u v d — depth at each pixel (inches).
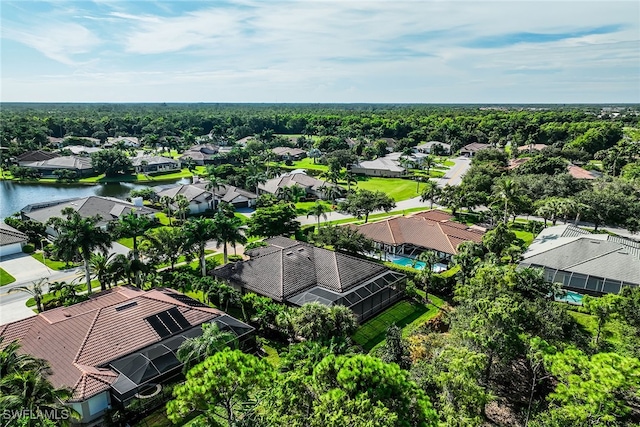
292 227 3154.5
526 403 1421.0
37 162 5984.3
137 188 5349.4
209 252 2989.7
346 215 4037.9
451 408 1079.6
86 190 5201.8
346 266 2235.5
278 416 986.7
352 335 1904.5
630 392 1163.9
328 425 848.3
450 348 1301.7
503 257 2650.1
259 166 6274.6
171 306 1784.0
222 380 946.1
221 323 1777.8
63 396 1157.7
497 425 1325.0
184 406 962.7
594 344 1587.1
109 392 1434.5
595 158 6328.7
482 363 1208.8
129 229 2375.7
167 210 3909.9
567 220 3777.1
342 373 932.0
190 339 1498.5
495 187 3732.8
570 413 1071.6
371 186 5359.3
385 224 3102.9
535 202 3619.6
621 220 3218.5
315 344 1400.1
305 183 4889.3
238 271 2253.9
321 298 1951.3
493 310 1384.1
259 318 1883.6
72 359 1469.0
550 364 1224.8
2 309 2117.4
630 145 5634.8
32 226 3134.8
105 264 2192.4
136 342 1587.1
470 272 2127.2
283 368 1360.7
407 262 2815.0
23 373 1079.6
